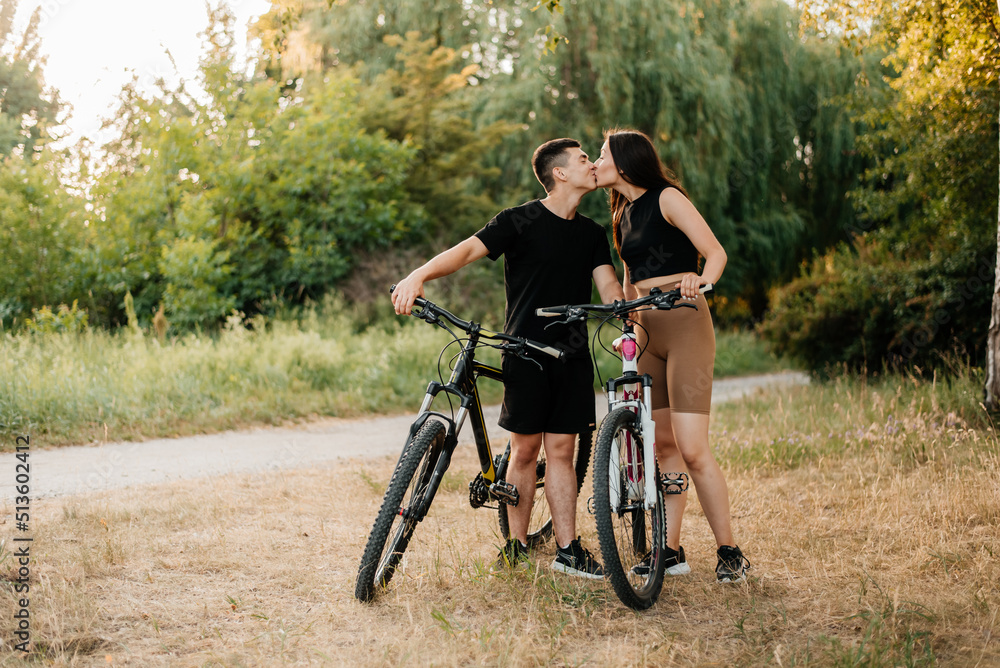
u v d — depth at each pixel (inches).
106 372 316.8
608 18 666.2
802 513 170.6
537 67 671.1
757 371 665.0
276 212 549.3
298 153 545.0
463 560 136.1
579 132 684.1
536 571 125.0
